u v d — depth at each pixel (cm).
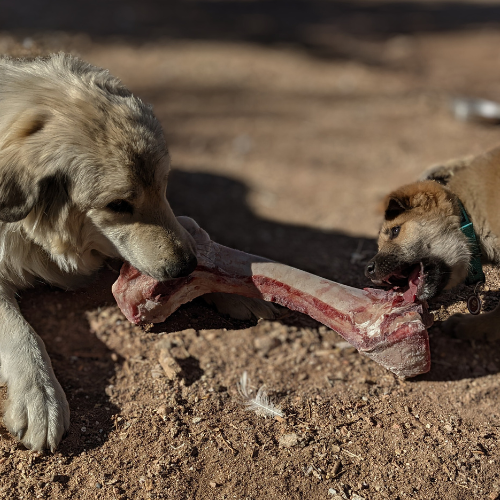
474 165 170
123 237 155
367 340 150
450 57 428
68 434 150
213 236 195
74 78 156
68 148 150
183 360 162
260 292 155
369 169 255
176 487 144
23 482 145
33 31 404
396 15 601
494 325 163
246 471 146
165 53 420
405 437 151
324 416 154
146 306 154
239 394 157
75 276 164
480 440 151
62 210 153
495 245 165
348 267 179
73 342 164
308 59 425
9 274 158
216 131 303
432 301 167
